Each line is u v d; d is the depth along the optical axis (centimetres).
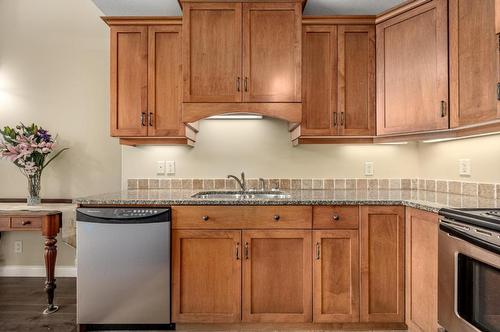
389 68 234
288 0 236
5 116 322
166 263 206
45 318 236
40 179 308
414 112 219
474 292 138
